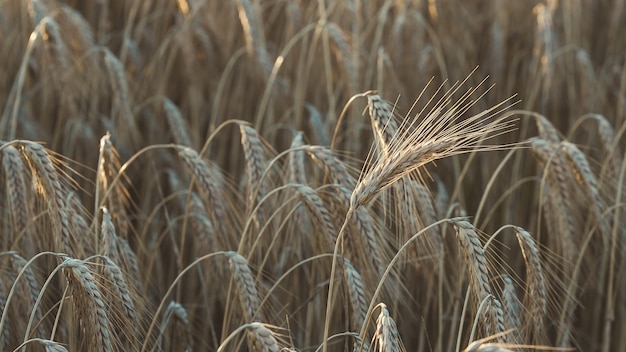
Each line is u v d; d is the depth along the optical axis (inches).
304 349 155.7
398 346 104.6
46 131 219.9
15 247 141.6
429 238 143.6
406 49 230.7
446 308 179.8
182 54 226.4
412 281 173.9
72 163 204.7
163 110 222.8
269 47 245.6
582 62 221.0
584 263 195.2
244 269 133.3
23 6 228.5
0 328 116.0
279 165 195.6
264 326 109.9
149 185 199.2
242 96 230.1
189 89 225.5
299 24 235.6
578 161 158.1
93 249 151.9
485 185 215.8
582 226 192.5
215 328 182.1
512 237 210.5
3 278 142.6
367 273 138.5
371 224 137.6
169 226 171.6
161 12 249.8
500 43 236.4
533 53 240.4
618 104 222.1
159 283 180.4
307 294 175.5
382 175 109.3
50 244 150.3
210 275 167.2
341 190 137.0
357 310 130.3
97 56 222.4
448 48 243.0
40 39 202.1
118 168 153.2
